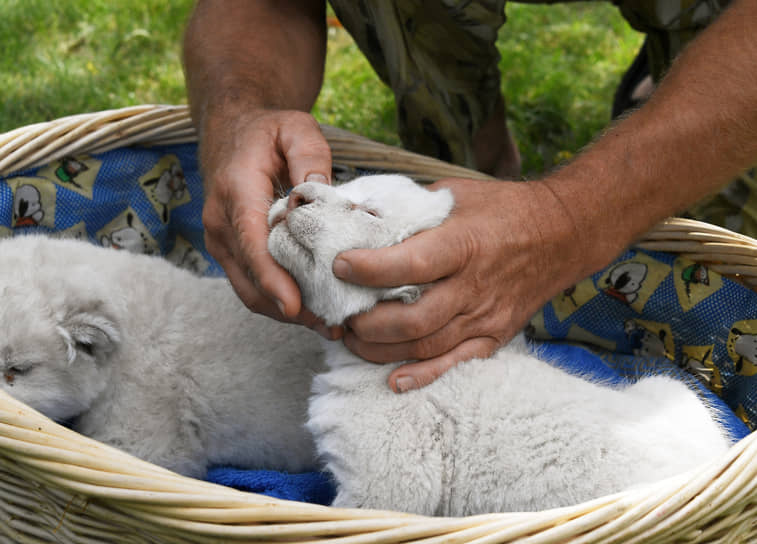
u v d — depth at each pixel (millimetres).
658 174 768
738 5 789
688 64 783
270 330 859
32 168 922
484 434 737
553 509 676
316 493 815
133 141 962
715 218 1027
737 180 1004
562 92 1517
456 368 759
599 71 1608
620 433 729
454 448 742
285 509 675
